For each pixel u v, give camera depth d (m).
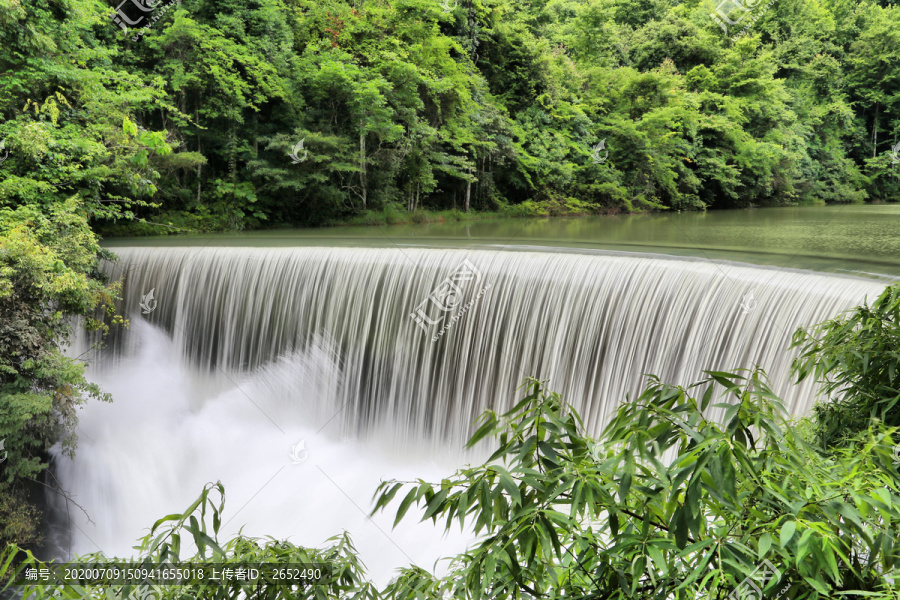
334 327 11.44
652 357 8.24
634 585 1.42
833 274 7.17
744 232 14.49
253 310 12.11
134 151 15.29
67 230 11.59
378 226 20.61
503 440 1.75
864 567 1.41
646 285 8.42
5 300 9.20
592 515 1.58
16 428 8.55
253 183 20.12
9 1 13.35
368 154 21.70
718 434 1.38
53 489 9.49
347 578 1.97
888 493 1.32
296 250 11.92
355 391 11.27
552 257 9.65
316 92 20.73
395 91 21.55
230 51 18.94
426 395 10.60
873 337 2.27
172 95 19.83
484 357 10.07
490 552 1.50
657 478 1.51
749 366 7.16
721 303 7.56
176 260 12.77
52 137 13.63
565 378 9.21
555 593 1.67
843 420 2.29
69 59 15.79
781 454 1.46
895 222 16.44
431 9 21.77
